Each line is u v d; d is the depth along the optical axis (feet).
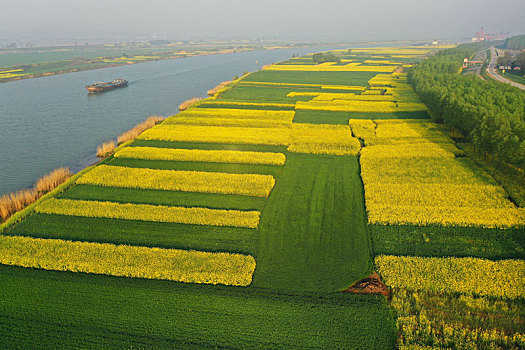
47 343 100.37
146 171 208.23
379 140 259.19
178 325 105.81
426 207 163.43
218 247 141.28
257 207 170.81
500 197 171.83
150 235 149.59
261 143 257.75
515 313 108.47
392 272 124.06
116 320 107.76
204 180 196.24
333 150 240.12
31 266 131.13
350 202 173.68
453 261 128.16
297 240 144.77
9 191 204.44
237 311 110.73
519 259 128.67
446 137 261.03
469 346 97.30
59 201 175.63
